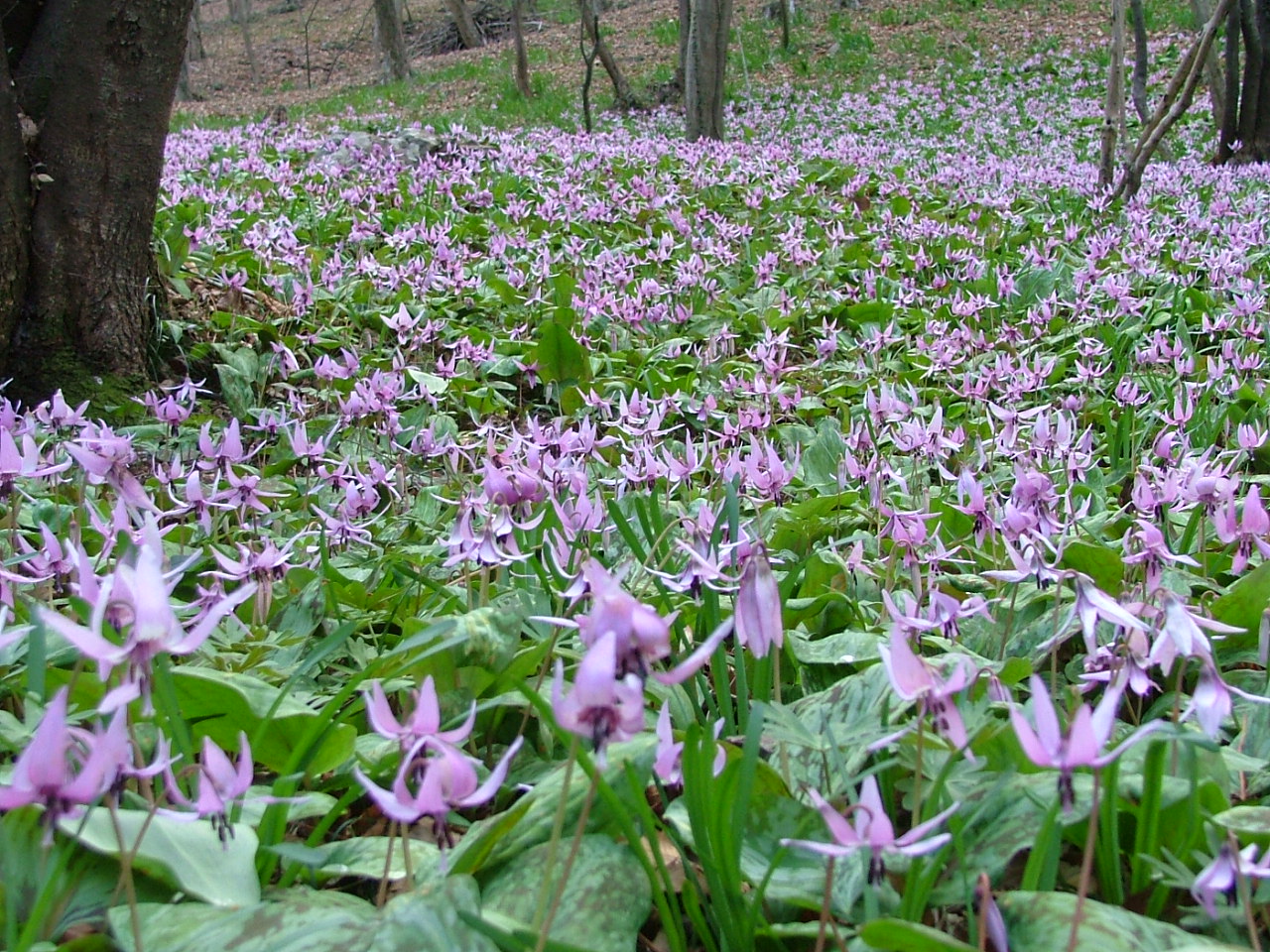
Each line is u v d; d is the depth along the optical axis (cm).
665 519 323
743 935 153
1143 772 173
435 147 1405
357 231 857
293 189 1122
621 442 399
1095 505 391
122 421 486
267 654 255
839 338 713
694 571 198
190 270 686
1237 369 551
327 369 457
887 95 2384
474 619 209
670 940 154
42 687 167
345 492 331
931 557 279
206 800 136
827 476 448
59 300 477
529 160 1370
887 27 2998
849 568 299
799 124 2119
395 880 166
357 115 2388
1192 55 1112
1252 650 251
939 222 1060
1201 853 164
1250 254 939
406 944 130
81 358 486
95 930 153
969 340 651
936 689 141
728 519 226
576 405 560
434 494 404
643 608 119
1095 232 1054
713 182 1281
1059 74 2453
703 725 212
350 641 261
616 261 783
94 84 467
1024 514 258
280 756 195
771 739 193
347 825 200
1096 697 234
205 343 554
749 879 159
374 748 199
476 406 549
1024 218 1145
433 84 2878
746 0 3453
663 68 2602
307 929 134
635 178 1267
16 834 150
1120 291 707
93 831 147
